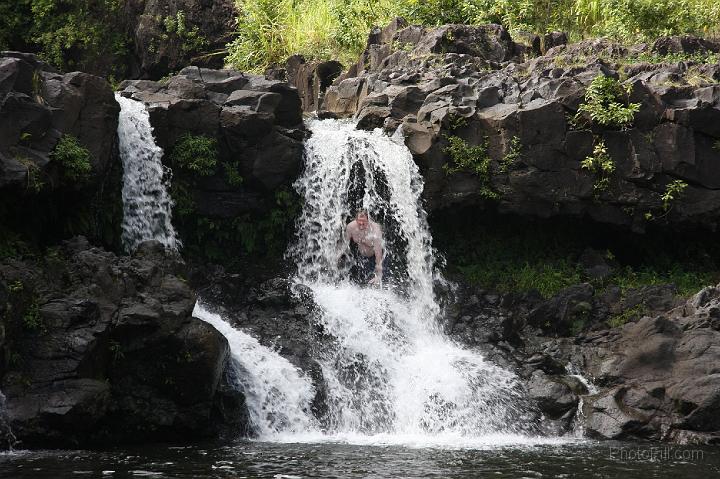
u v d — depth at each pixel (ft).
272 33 147.64
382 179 102.83
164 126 97.25
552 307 98.27
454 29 123.13
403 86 111.45
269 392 81.05
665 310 98.07
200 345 74.02
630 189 105.09
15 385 68.90
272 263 103.24
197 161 97.60
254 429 78.95
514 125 103.04
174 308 74.74
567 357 92.89
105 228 92.89
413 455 69.15
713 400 81.56
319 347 87.81
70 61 152.15
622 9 136.87
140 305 74.02
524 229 110.42
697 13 136.98
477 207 106.63
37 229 85.20
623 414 82.48
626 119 103.04
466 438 80.59
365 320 91.81
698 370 84.74
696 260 112.06
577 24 147.43
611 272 107.55
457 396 85.15
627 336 91.81
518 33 134.82
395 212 102.27
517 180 103.24
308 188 103.40
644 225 106.73
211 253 101.71
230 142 99.76
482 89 108.06
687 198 105.29
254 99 102.06
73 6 152.35
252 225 102.63
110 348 73.05
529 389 87.04
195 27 151.02
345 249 101.40
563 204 104.73
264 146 100.63
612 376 88.63
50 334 70.95
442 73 113.19
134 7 152.66
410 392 86.48
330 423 82.64
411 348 92.22
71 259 78.43
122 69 152.87
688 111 103.60
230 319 89.61
